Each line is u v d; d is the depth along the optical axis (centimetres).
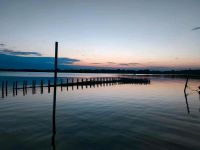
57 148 876
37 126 1206
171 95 3002
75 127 1197
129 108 1855
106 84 5612
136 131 1127
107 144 930
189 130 1155
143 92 3419
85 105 2009
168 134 1079
